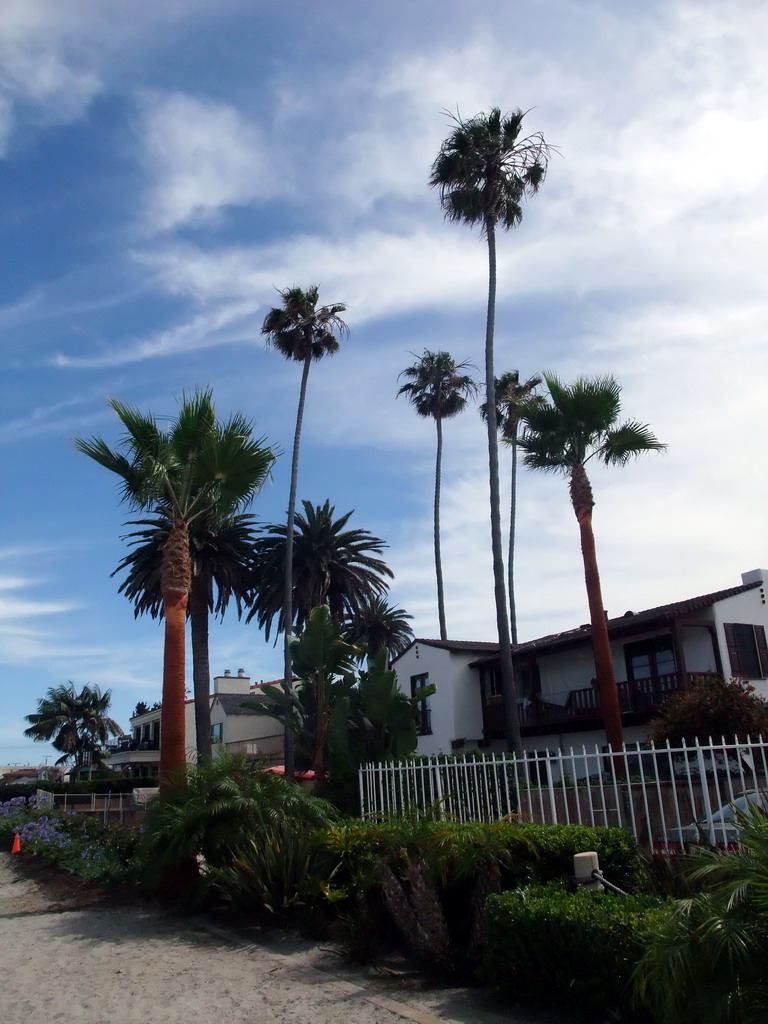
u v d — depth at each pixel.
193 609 33.53
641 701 25.45
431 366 44.38
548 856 7.72
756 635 25.81
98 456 13.17
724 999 4.42
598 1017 6.01
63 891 13.62
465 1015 6.34
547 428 21.16
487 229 24.25
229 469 13.33
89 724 82.00
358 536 37.75
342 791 15.38
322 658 17.59
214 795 11.03
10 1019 6.81
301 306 33.72
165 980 7.83
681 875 6.72
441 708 32.44
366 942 8.19
